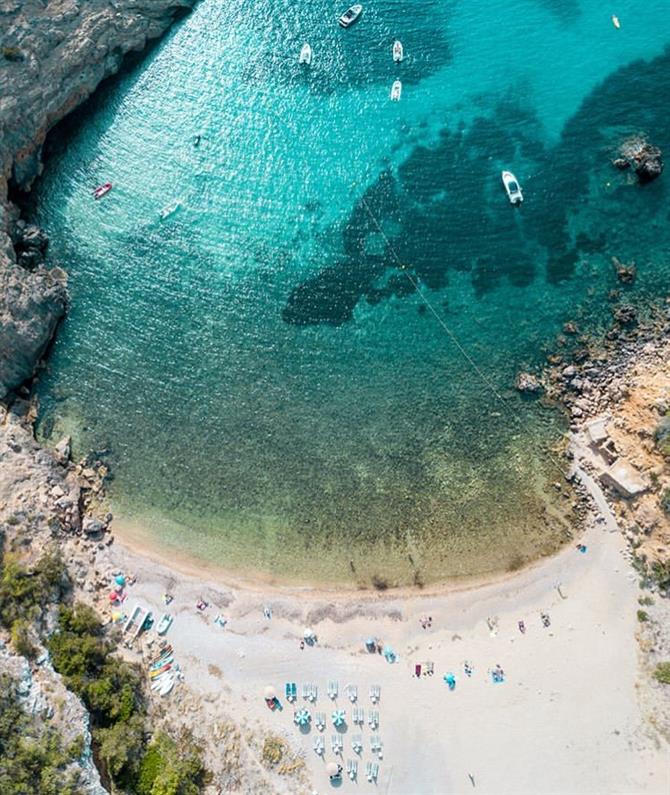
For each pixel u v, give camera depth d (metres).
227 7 66.25
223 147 61.06
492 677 42.12
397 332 53.44
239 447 49.94
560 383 50.34
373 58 64.19
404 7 66.06
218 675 42.78
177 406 51.41
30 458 47.00
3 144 54.88
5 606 39.78
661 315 52.00
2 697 36.50
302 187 59.31
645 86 61.28
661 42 63.09
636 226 55.56
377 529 47.03
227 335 53.88
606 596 43.62
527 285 54.31
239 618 44.53
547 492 47.22
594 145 59.09
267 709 41.81
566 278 54.22
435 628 43.88
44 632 40.16
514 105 61.72
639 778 38.97
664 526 43.41
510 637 43.25
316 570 46.06
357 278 55.56
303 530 47.22
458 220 57.19
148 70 64.00
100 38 60.88
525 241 55.94
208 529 47.47
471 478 48.16
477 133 60.72
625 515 45.22
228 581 45.78
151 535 47.25
